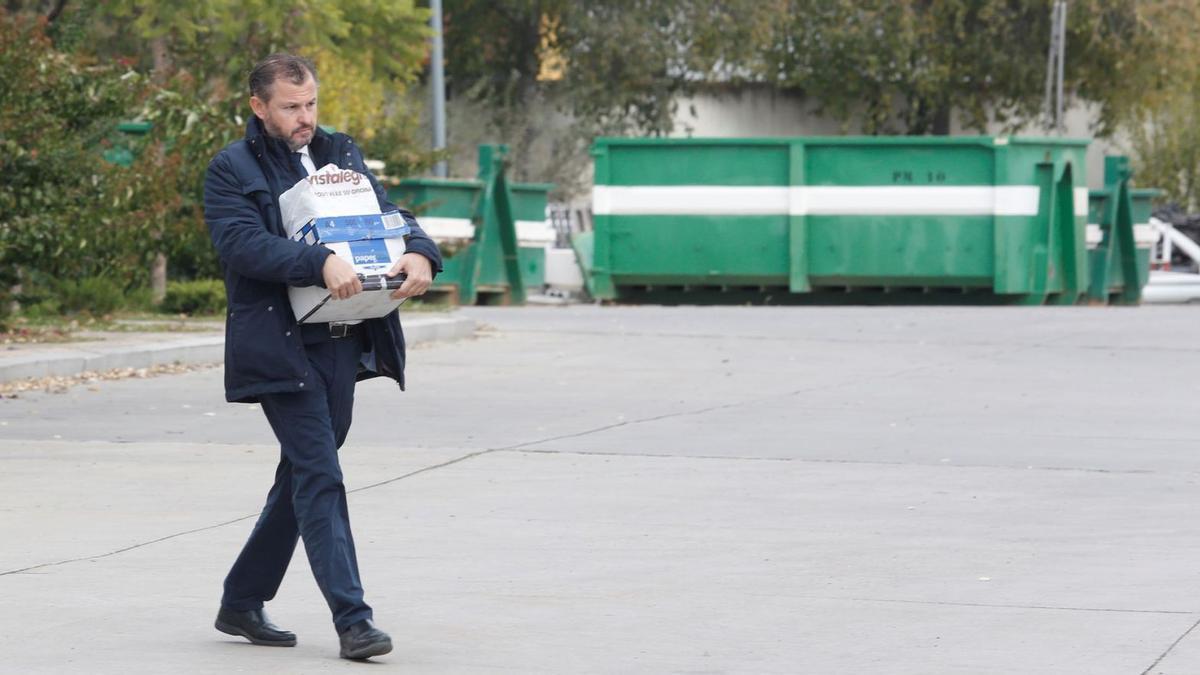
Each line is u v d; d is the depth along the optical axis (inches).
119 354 1865.2
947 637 766.5
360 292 695.1
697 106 5231.3
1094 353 2139.5
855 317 2704.2
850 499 1135.0
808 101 5369.1
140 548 963.3
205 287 2519.7
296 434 713.0
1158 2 5034.5
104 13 2970.0
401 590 863.7
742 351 2161.7
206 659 730.2
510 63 5068.9
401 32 3469.5
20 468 1248.2
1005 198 3085.6
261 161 717.9
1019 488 1180.5
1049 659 727.1
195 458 1300.4
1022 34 5187.0
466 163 5036.9
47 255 2107.5
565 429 1469.0
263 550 745.0
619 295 3282.5
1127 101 5295.3
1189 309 2891.2
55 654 735.7
